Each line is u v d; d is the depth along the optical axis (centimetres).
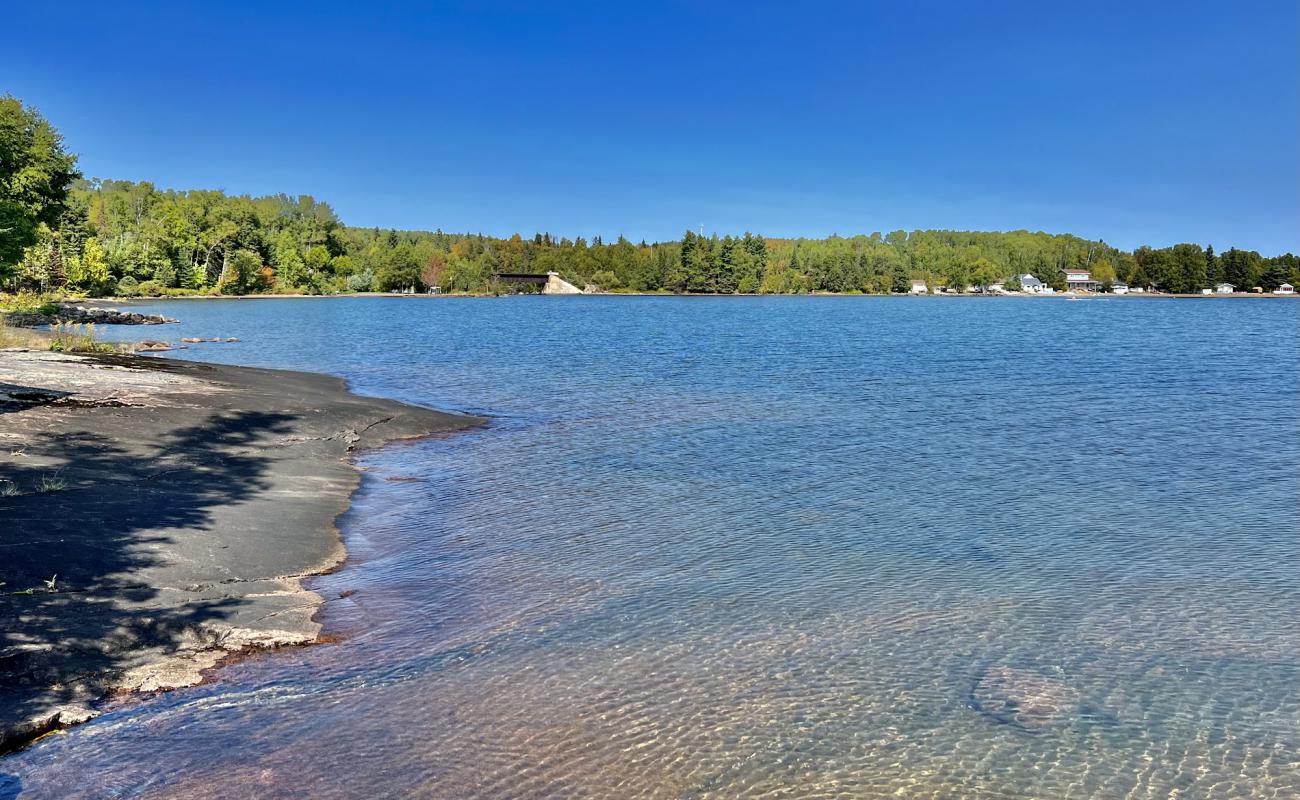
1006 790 617
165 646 807
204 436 1752
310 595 970
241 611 895
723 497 1482
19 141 5738
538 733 678
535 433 2133
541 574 1074
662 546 1194
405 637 869
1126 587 1045
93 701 704
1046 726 708
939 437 2072
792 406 2608
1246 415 2419
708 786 612
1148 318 9819
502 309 11844
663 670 797
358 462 1762
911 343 5531
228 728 675
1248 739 693
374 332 6319
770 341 5706
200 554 1045
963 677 794
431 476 1647
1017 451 1898
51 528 1048
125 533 1079
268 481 1476
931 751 666
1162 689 777
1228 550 1195
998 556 1161
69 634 788
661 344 5388
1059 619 939
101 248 11419
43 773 604
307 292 15438
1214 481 1612
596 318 9312
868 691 762
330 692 741
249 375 2945
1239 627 921
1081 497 1492
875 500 1466
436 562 1119
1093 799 611
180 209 13612
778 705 733
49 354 3012
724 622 919
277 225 16300
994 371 3684
